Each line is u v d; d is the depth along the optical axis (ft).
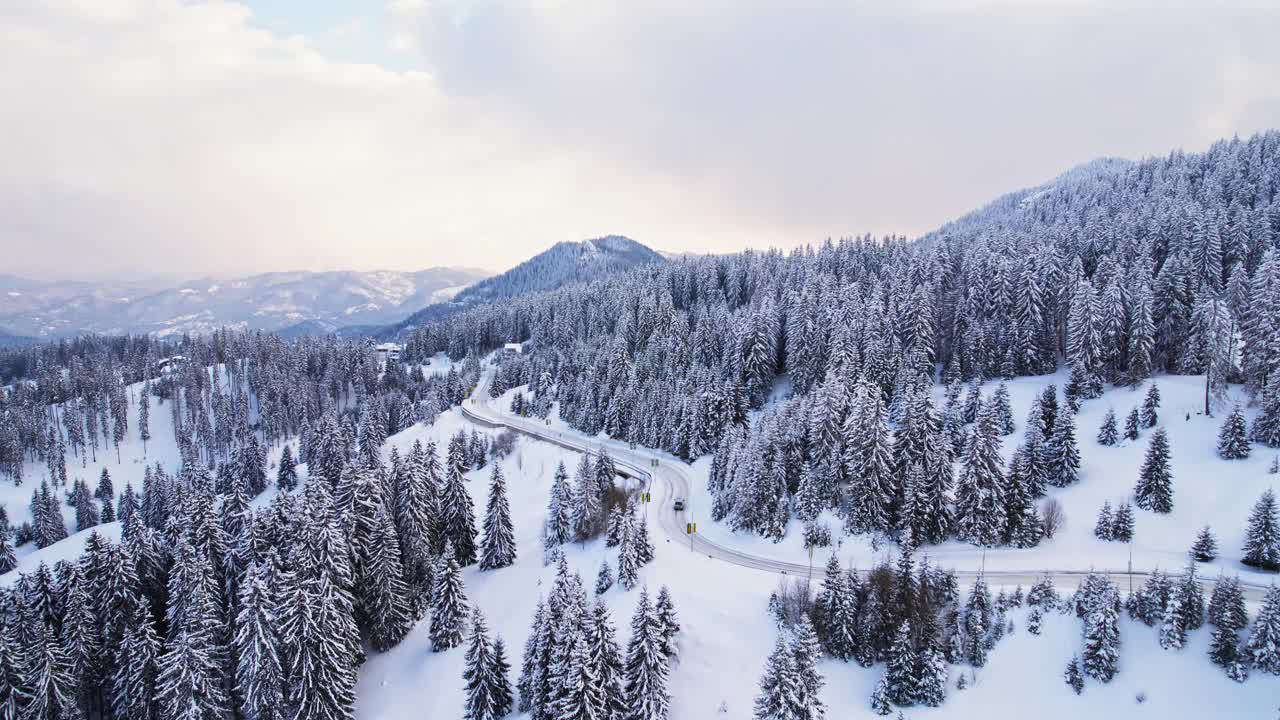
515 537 273.13
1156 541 205.57
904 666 156.87
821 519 236.84
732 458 271.08
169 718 147.74
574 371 497.05
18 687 151.53
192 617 160.66
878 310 360.89
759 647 172.96
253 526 188.65
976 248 419.95
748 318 404.57
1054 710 148.66
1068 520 222.69
